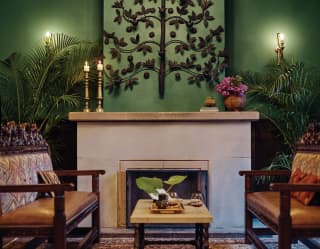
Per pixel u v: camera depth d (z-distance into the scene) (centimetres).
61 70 466
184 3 452
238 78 426
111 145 414
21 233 253
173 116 408
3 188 255
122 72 452
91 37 471
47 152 373
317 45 467
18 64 467
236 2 471
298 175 311
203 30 452
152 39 453
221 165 413
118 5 450
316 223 249
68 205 287
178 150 413
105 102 453
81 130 415
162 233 388
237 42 471
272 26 471
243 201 412
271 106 464
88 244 323
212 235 387
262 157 465
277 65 461
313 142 322
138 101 454
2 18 468
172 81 454
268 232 356
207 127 414
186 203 313
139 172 412
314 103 460
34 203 294
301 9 470
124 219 411
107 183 412
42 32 471
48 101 459
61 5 471
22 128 326
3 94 465
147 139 414
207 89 452
